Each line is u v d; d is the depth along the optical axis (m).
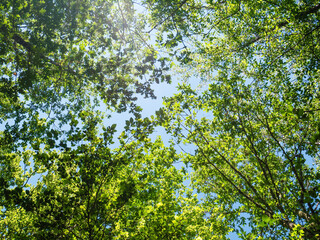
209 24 10.17
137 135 5.88
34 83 9.06
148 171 8.45
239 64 10.38
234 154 10.24
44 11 6.93
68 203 4.95
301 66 9.65
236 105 9.48
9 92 7.47
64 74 9.08
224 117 9.52
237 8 8.98
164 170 9.22
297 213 6.81
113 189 6.30
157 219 6.37
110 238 5.34
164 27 8.45
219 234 9.59
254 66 9.90
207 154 9.66
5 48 7.11
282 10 8.54
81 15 7.48
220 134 9.66
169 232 5.68
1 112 8.85
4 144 7.50
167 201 6.66
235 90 9.53
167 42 7.11
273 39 9.48
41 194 4.91
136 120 5.84
